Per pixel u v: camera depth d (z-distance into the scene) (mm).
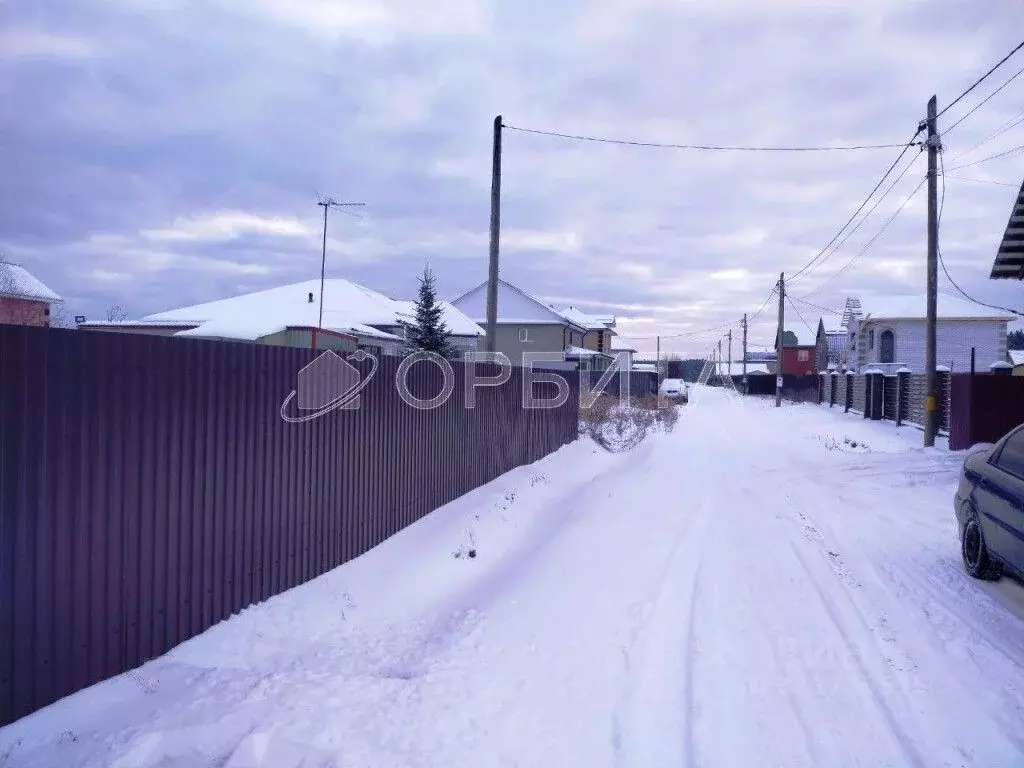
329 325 29312
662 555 8320
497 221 16188
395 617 6406
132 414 4590
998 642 5652
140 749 3666
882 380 30266
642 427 25438
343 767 3766
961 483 7879
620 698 4738
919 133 19953
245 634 5438
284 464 6375
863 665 5234
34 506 3902
